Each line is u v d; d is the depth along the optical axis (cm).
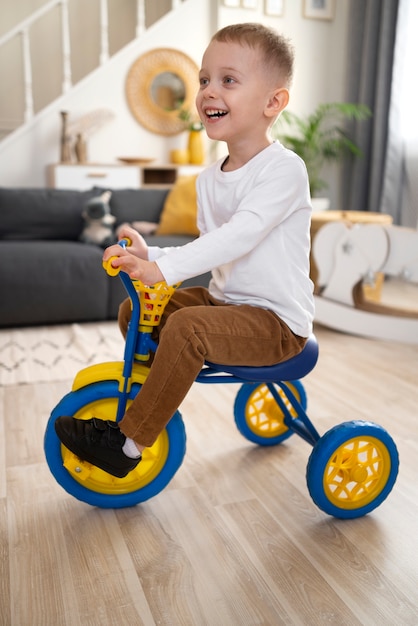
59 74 500
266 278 115
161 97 440
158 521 122
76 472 119
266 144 117
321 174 454
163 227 316
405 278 249
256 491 134
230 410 180
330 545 115
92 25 500
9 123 492
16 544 113
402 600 100
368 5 404
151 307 114
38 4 484
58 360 225
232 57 108
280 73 111
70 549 112
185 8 428
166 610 97
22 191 313
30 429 165
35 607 97
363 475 122
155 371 108
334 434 119
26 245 278
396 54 386
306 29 430
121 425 110
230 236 106
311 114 444
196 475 141
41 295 267
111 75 423
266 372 118
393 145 399
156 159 448
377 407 184
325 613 96
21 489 134
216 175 121
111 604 98
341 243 260
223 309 112
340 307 265
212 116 112
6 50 482
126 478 126
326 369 220
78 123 411
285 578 105
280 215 110
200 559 110
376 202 414
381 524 123
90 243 302
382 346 251
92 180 406
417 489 136
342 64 445
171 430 124
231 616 95
